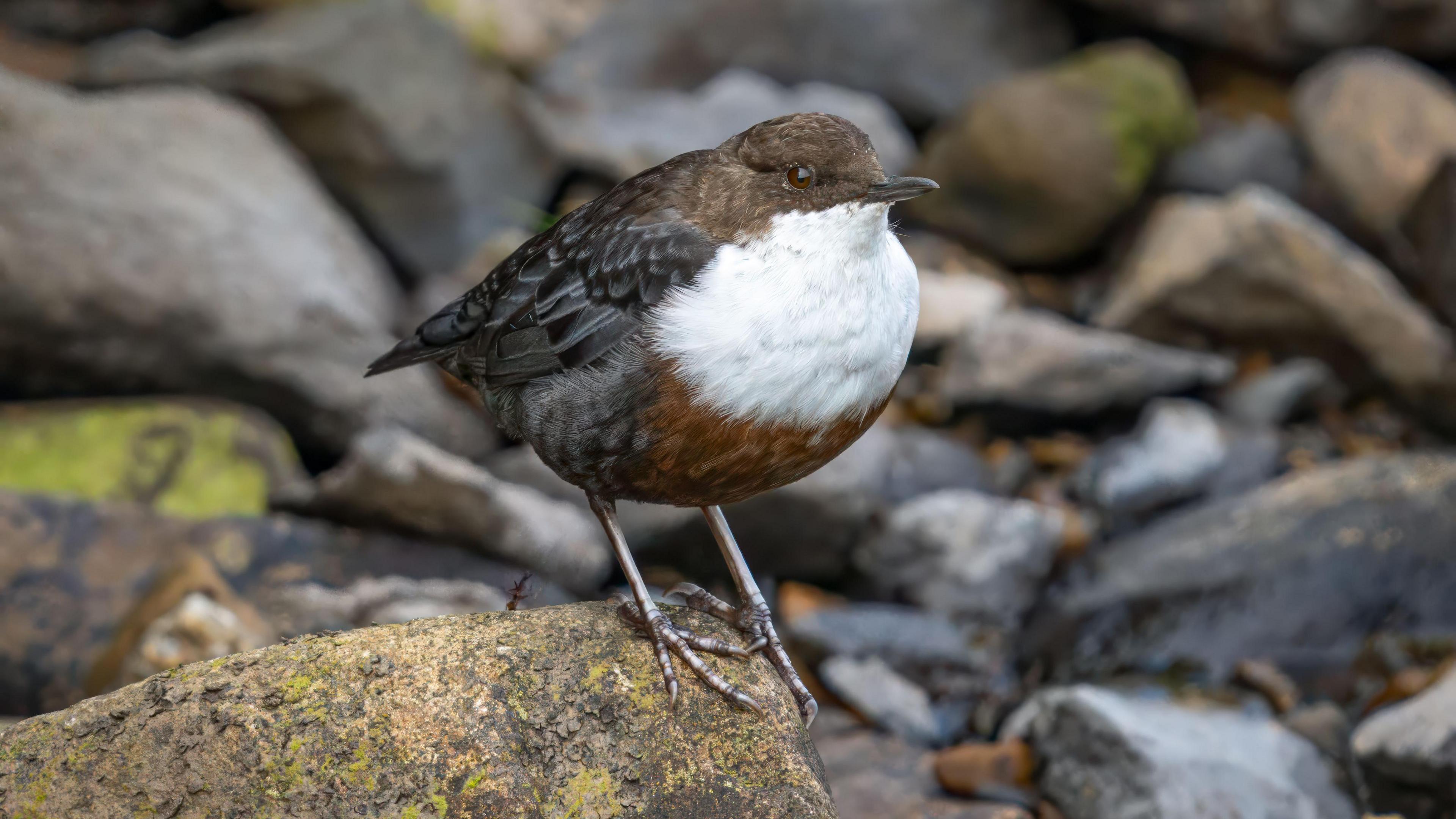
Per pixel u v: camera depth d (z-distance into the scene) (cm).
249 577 929
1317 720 935
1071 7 1697
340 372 1149
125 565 917
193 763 521
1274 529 1080
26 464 1032
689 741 553
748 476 597
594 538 1041
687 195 615
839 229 573
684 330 572
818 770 569
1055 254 1520
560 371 623
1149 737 847
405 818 519
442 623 574
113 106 1201
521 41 1606
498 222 1402
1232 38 1608
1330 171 1505
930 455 1240
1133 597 1048
